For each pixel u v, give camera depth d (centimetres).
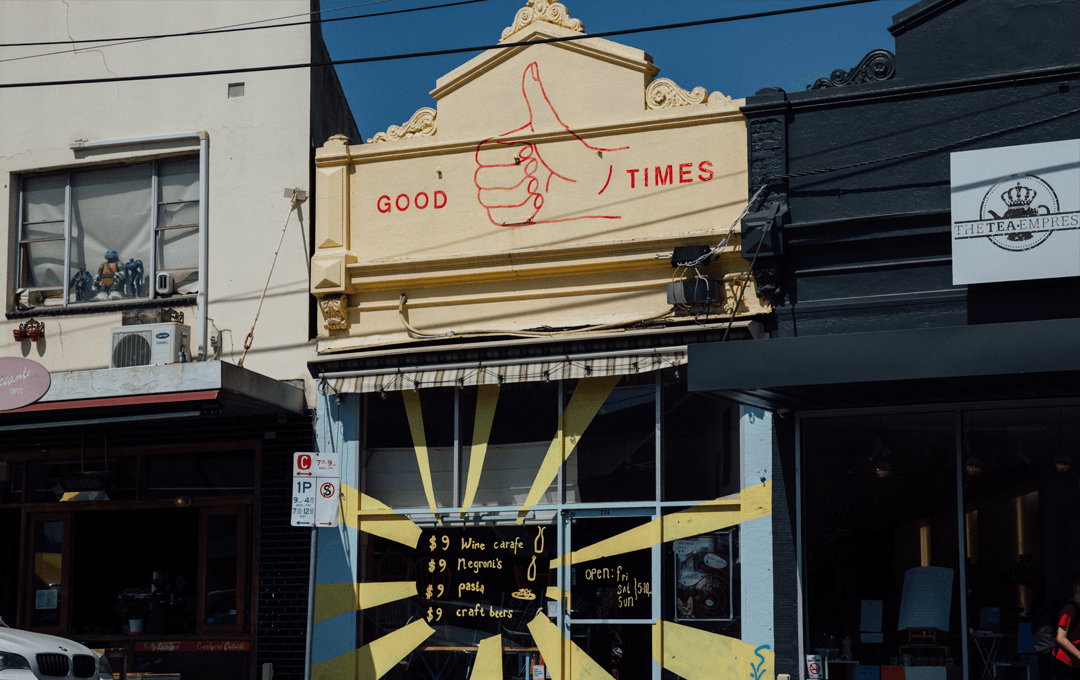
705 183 1148
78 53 1398
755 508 1085
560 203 1196
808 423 1091
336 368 1215
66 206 1397
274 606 1235
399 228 1249
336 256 1246
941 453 1048
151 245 1355
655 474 1130
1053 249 977
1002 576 1014
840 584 1061
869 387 966
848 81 1109
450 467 1207
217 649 1262
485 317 1208
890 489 1059
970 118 1057
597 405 1164
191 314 1318
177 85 1360
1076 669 966
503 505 1180
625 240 1152
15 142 1409
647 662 1107
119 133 1372
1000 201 996
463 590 1180
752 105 1123
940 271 1048
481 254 1198
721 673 1079
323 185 1274
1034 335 861
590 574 1138
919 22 1088
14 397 1181
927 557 1040
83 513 1341
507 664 1153
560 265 1177
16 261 1404
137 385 1147
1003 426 1033
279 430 1261
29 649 977
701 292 1110
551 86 1216
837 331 1072
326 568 1218
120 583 1313
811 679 1045
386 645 1191
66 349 1359
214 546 1290
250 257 1305
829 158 1100
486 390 1206
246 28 1338
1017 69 1048
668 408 1138
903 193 1069
